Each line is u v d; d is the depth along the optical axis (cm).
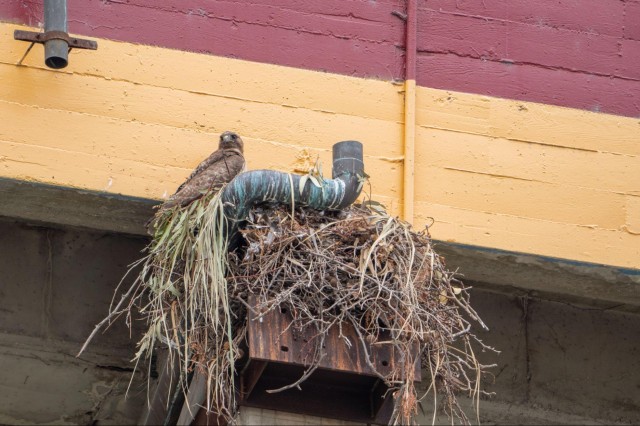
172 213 1221
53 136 1265
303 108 1348
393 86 1380
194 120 1310
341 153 1225
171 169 1286
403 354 1119
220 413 1137
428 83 1394
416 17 1409
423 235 1213
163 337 1191
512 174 1375
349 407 1236
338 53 1377
